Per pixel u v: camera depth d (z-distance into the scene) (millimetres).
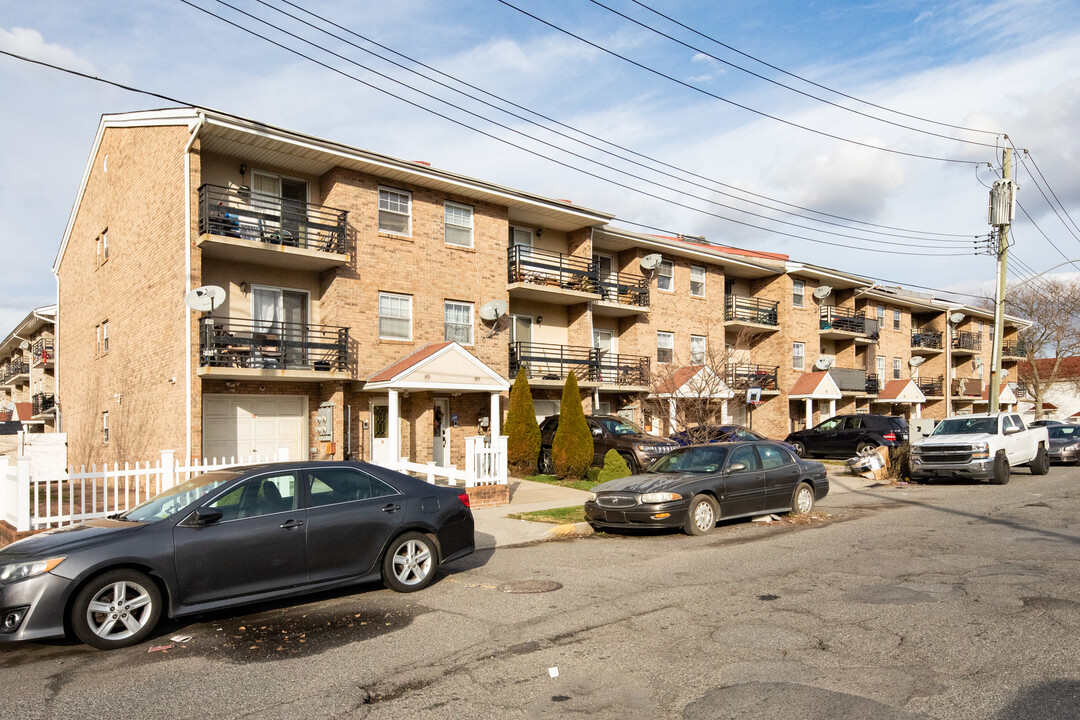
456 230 21406
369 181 19438
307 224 17734
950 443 18266
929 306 43750
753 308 32688
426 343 20375
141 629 6301
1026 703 4434
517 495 16297
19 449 14984
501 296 22297
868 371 38656
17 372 39500
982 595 7004
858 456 21141
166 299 17141
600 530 12227
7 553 6324
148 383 18047
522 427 19875
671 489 11242
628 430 20297
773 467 12672
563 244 25703
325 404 18391
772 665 5262
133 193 19438
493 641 6078
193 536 6625
